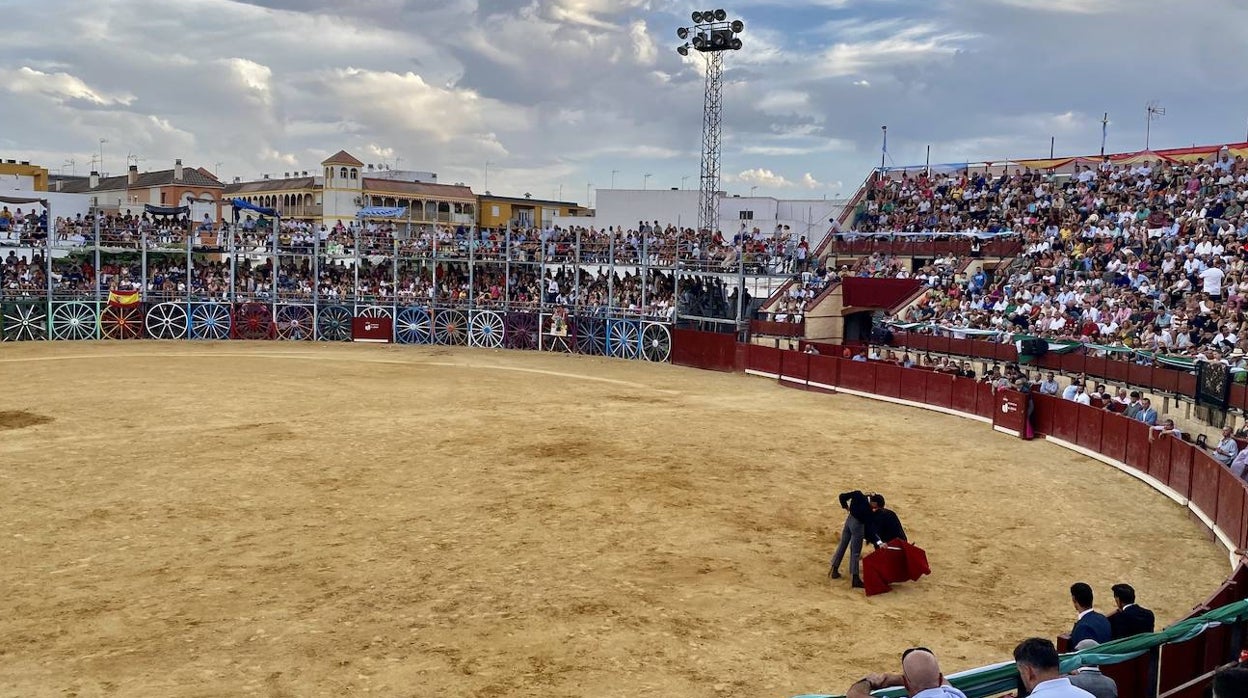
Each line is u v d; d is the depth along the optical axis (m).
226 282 50.72
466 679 10.64
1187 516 18.73
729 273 46.00
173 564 14.33
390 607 12.76
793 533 16.89
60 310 46.62
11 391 30.66
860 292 45.38
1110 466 23.33
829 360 36.88
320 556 14.84
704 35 59.06
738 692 10.52
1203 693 8.63
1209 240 35.88
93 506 17.39
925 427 28.73
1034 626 12.75
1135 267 36.38
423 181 106.31
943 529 17.48
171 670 10.70
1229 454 18.98
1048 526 17.86
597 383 36.97
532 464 21.73
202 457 21.61
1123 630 9.49
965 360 36.50
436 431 25.52
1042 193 48.81
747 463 22.58
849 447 25.09
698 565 14.92
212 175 103.06
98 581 13.55
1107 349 29.97
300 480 19.69
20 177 80.31
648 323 45.34
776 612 13.01
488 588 13.58
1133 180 45.91
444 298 50.84
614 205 75.12
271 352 44.34
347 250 53.03
